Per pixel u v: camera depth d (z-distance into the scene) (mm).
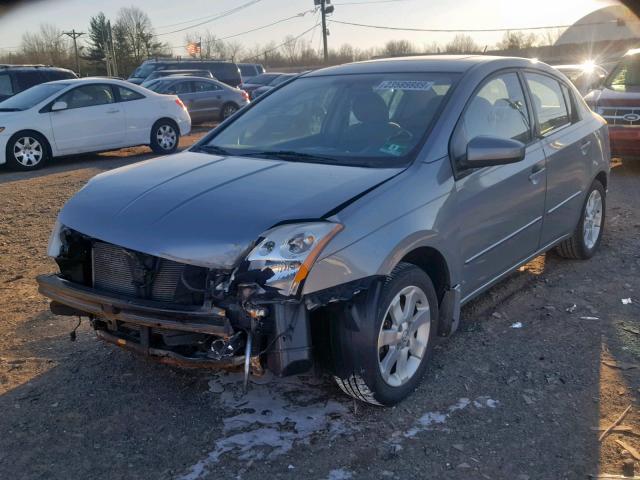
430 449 3119
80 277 3490
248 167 3729
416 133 3803
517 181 4289
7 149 11609
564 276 5457
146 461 3066
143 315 3096
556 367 3906
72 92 12484
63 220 3531
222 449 3143
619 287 5184
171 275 3127
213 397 3611
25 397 3619
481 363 3965
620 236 6566
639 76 10078
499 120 4281
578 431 3254
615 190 8781
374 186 3352
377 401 3359
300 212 3080
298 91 4660
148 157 13594
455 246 3736
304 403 3527
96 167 12203
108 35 66625
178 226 3107
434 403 3518
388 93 4195
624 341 4234
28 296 5219
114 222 3266
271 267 2912
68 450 3154
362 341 3145
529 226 4570
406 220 3350
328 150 3953
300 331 2971
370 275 3129
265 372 3051
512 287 5223
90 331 4500
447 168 3703
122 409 3502
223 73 28000
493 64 4391
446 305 3809
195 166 3844
